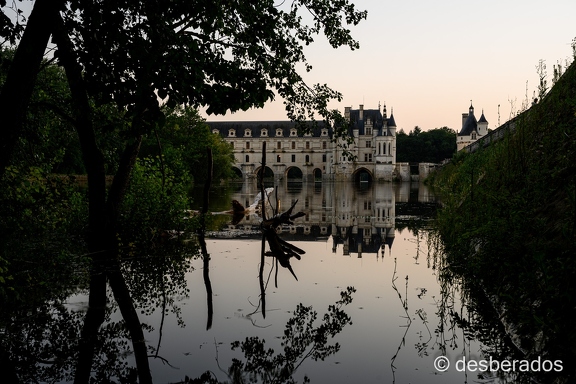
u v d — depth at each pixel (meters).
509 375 5.12
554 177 8.12
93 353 5.88
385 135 108.38
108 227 12.43
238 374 5.23
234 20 9.76
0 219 8.40
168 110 44.91
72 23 6.58
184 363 5.54
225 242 15.09
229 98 8.27
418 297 8.29
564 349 4.80
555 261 5.77
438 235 14.45
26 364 5.54
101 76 6.57
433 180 72.50
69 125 12.51
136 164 16.30
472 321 6.91
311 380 5.09
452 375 5.19
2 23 6.62
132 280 9.60
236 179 124.25
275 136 127.31
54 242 10.88
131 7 6.96
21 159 9.17
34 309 7.50
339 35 13.40
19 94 6.38
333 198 43.72
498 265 7.81
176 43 7.16
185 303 8.01
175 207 16.38
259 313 7.44
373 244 14.93
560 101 10.16
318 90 14.11
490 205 9.50
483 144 22.33
